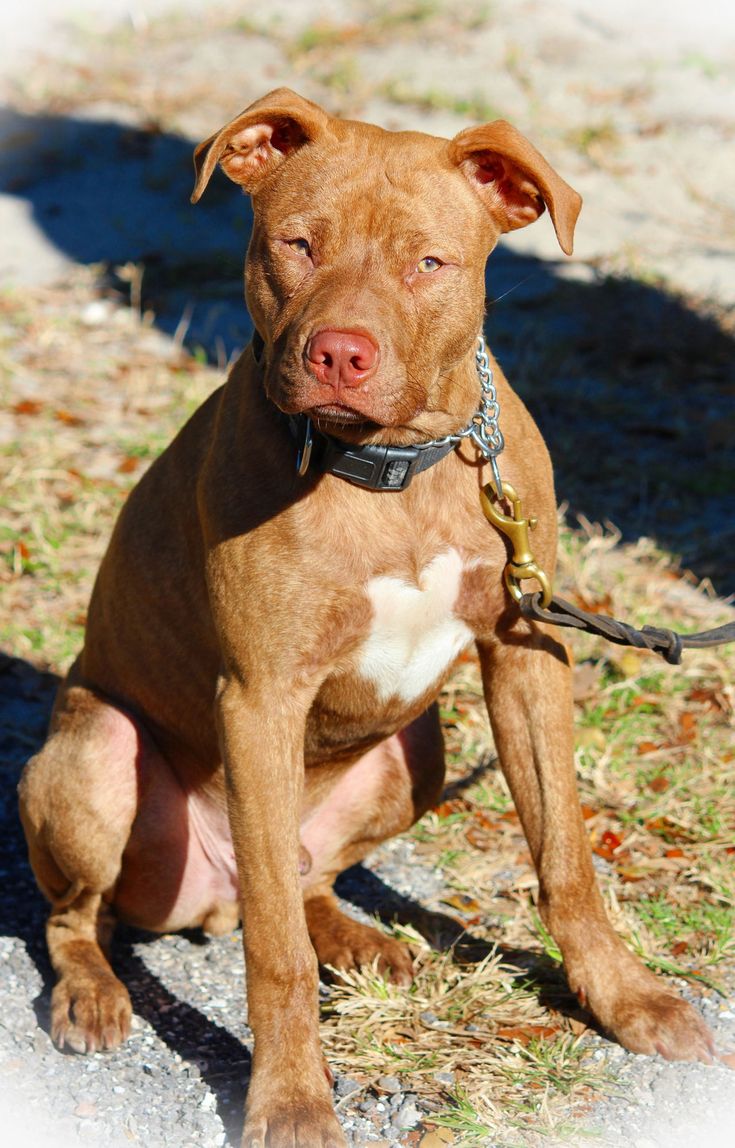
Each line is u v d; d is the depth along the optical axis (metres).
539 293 11.11
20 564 7.70
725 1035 4.52
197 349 10.17
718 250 11.82
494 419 4.36
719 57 15.12
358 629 4.34
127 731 4.89
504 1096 4.21
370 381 3.79
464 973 4.85
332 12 16.33
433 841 5.76
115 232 12.36
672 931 5.08
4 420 9.25
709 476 8.76
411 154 4.12
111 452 8.90
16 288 11.35
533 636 4.49
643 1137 4.04
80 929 4.95
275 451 4.26
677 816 5.80
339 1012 4.66
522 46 15.21
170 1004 4.80
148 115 14.05
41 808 4.80
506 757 4.60
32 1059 4.46
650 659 6.85
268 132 4.29
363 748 4.91
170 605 4.82
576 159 13.12
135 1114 4.19
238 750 4.24
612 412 9.54
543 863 4.53
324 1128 3.92
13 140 13.61
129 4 16.77
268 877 4.17
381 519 4.27
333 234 4.02
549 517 4.55
